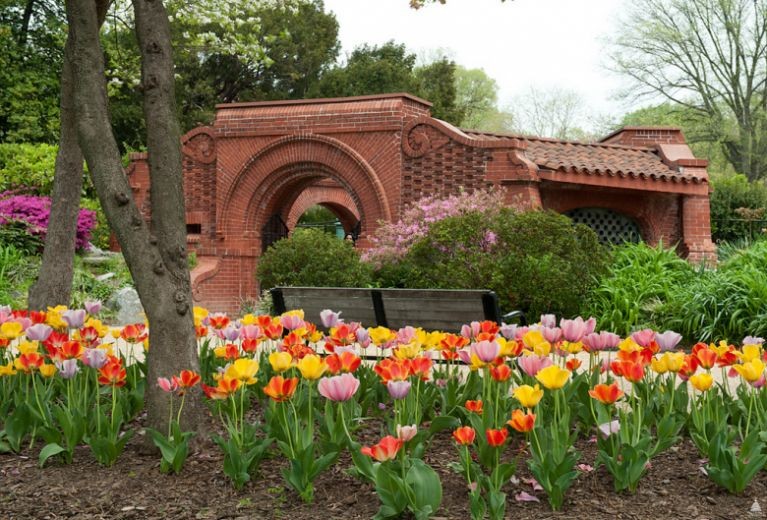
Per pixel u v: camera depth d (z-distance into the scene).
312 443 4.17
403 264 14.51
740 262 12.78
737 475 4.16
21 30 29.14
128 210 5.07
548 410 5.00
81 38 5.04
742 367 4.28
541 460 4.00
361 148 17.69
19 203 18.03
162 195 5.16
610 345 4.96
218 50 15.91
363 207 17.72
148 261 5.05
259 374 5.84
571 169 16.59
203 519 3.95
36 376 5.78
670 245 18.28
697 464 4.70
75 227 8.70
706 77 36.91
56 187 8.61
